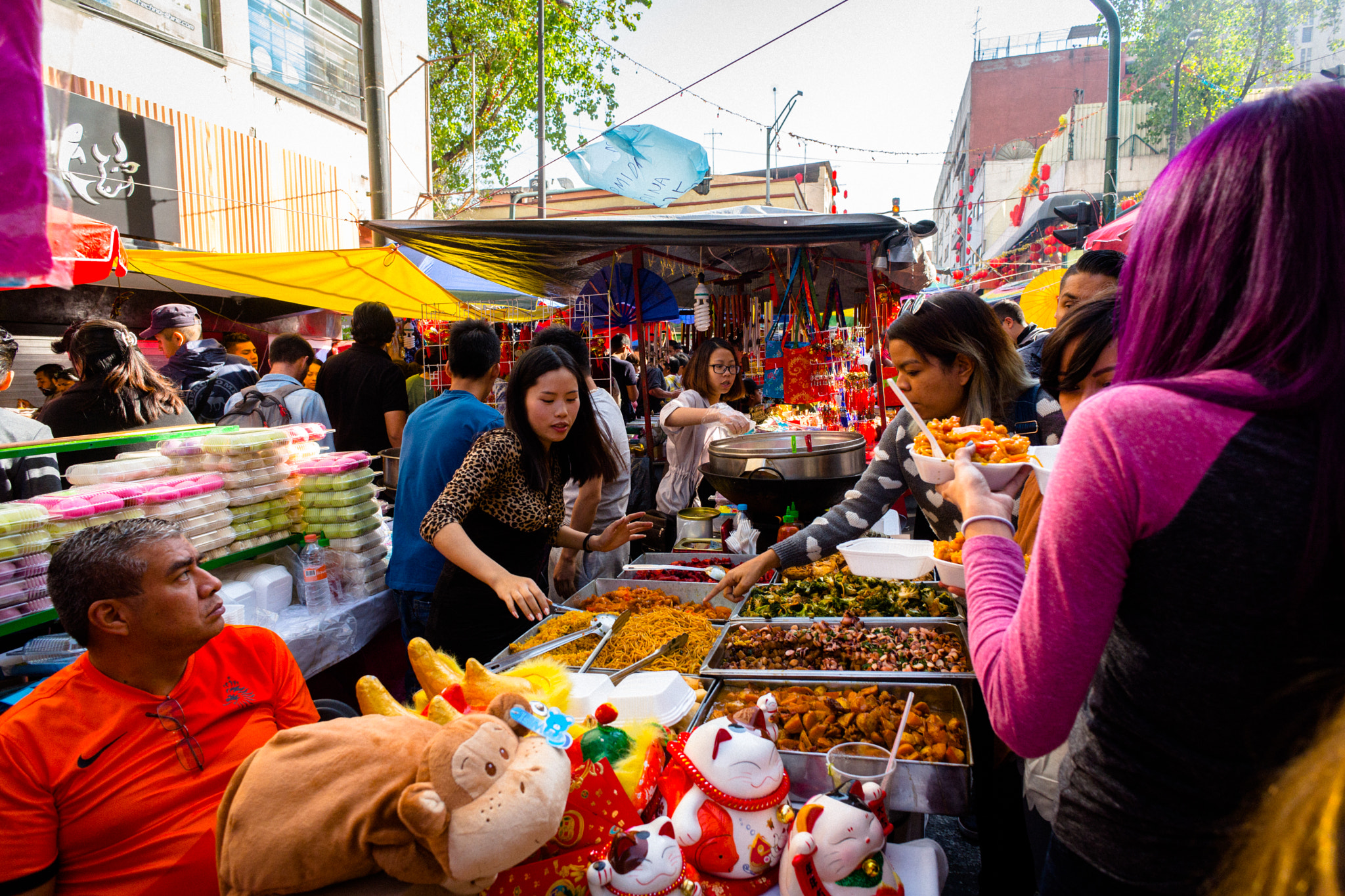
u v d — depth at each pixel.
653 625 2.33
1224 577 0.68
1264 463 0.67
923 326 2.14
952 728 1.69
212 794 1.58
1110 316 1.65
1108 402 0.75
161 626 1.50
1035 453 1.46
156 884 1.48
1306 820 0.47
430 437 2.77
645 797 1.29
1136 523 0.72
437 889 0.95
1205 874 0.76
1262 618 0.68
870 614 2.39
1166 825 0.78
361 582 2.88
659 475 5.23
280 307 8.05
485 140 16.31
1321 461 0.64
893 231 4.73
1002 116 30.88
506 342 6.13
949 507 2.09
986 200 27.56
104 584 1.45
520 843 0.91
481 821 0.88
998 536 0.99
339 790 0.92
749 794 1.24
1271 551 0.66
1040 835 1.13
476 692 1.25
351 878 0.94
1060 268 7.74
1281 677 0.68
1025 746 0.80
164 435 2.74
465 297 7.88
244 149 8.02
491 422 2.83
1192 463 0.69
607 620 2.33
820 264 6.20
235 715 1.67
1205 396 0.69
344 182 9.66
